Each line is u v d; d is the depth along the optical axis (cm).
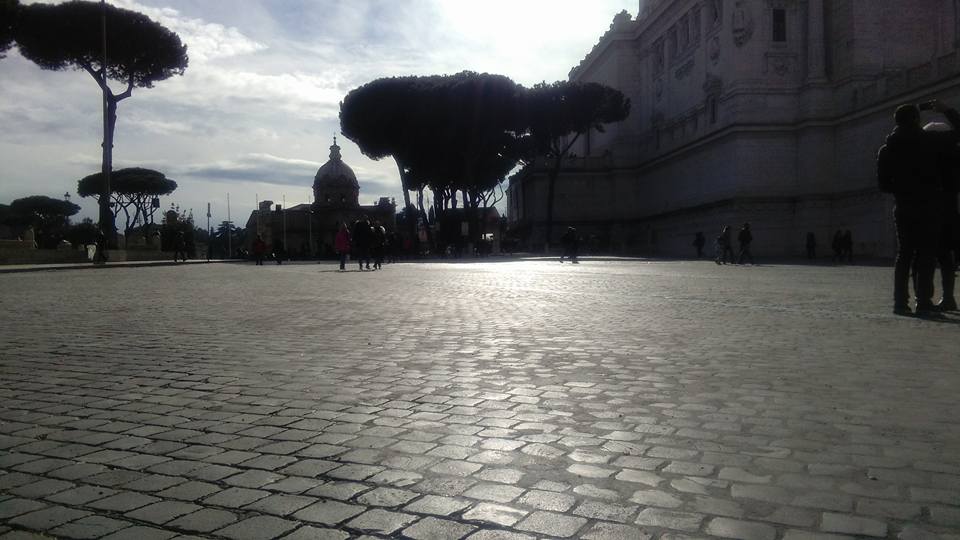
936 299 1302
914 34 5238
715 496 338
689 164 6606
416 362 692
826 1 5509
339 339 854
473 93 5812
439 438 436
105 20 4844
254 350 778
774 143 5581
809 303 1277
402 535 298
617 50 8306
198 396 557
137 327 998
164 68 5462
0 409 523
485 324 986
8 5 4912
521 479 363
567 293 1553
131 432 458
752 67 5594
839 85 5322
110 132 5378
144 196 9644
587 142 9169
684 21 6944
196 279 2417
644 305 1254
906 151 1043
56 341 866
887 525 305
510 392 558
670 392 554
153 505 334
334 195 11700
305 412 503
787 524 306
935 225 1052
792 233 5588
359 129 6056
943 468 375
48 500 343
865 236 5012
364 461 393
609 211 8300
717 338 834
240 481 364
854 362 673
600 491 346
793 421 467
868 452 402
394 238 4719
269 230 11562
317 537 297
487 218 7731
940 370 630
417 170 6231
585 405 514
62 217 10988
